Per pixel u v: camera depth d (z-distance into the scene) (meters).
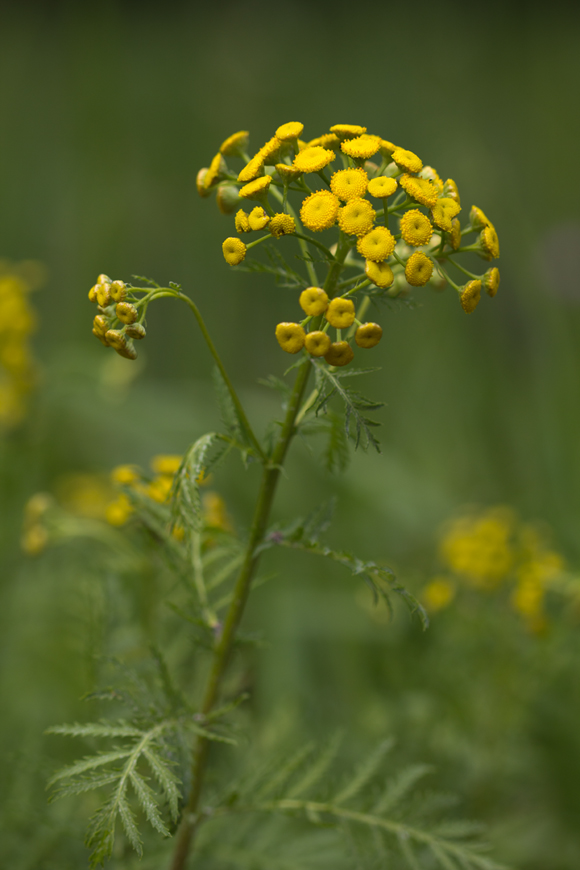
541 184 2.27
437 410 1.74
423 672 1.07
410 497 1.52
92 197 2.03
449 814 0.97
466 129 2.17
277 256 0.80
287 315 2.00
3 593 1.10
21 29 2.58
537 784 1.04
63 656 1.05
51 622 1.08
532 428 1.64
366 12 2.66
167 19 2.76
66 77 2.33
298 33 2.68
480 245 0.80
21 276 1.24
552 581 1.03
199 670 0.93
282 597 1.25
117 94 2.18
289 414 0.81
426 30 2.67
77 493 1.38
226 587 0.92
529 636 1.04
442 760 1.00
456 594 1.09
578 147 2.37
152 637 0.91
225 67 2.61
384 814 0.85
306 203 0.79
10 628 1.08
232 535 0.85
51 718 1.00
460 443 1.70
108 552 1.05
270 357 1.98
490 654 1.04
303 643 1.20
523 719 1.01
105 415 1.49
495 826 0.98
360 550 1.44
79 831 0.87
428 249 0.82
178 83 2.54
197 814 0.84
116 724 0.81
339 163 0.94
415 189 0.79
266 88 2.56
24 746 0.94
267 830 0.90
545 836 0.98
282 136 0.80
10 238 2.06
